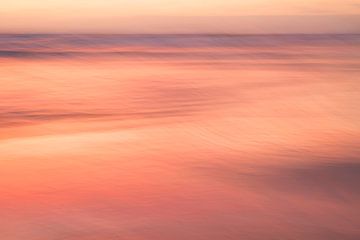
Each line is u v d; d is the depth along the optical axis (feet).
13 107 34.45
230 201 20.58
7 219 18.69
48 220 18.71
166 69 45.80
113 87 39.99
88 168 23.91
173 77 43.24
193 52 52.21
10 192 21.06
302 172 23.86
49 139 28.48
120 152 26.23
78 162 24.68
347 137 29.71
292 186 22.17
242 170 24.03
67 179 22.56
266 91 39.86
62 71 43.75
